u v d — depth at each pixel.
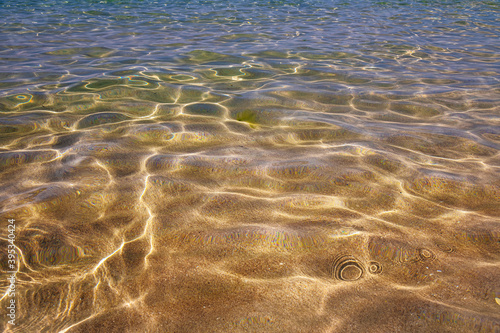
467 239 1.74
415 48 6.46
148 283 1.49
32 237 1.72
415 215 1.93
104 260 1.61
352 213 1.95
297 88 4.24
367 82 4.54
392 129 3.13
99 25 8.02
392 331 1.25
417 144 2.83
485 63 5.54
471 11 10.36
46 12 9.22
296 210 1.98
